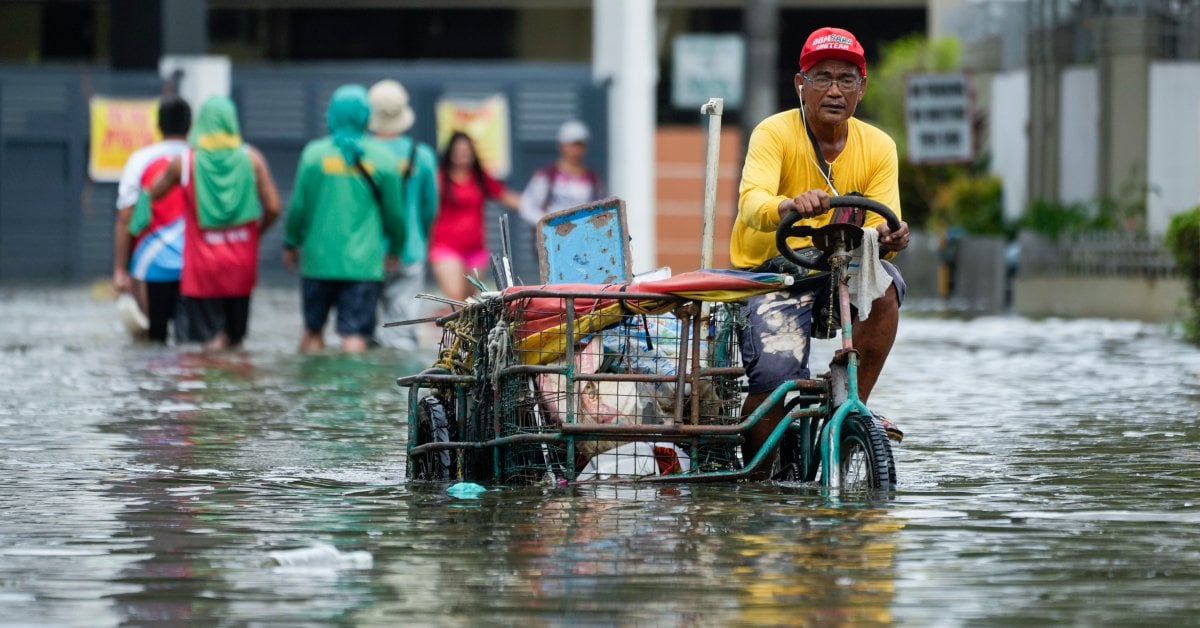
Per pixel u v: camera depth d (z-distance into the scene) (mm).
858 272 16344
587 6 89188
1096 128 53562
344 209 32250
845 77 16547
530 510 15289
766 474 16938
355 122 32344
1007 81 62875
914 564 12898
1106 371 29578
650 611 11453
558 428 16594
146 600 11836
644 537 13977
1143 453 19203
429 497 16172
